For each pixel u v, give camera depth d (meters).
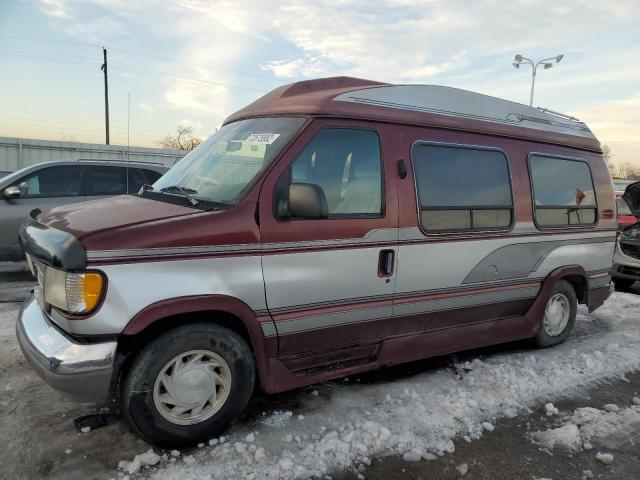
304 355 3.57
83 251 2.70
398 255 3.78
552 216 4.97
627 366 4.76
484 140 4.44
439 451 3.19
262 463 2.94
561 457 3.22
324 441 3.16
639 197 8.50
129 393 2.88
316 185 3.13
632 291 8.68
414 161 3.90
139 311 2.80
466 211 4.21
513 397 3.96
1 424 3.27
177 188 3.64
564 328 5.32
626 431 3.55
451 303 4.22
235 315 3.13
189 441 3.09
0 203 7.18
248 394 3.27
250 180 3.22
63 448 3.03
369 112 3.70
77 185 7.74
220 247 3.02
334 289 3.50
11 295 6.24
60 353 2.76
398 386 4.05
